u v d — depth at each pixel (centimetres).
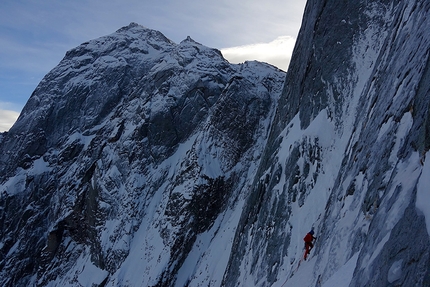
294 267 1945
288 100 3378
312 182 2370
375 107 1427
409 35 1313
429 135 720
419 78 990
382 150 1105
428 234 562
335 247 1147
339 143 2317
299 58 3319
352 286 771
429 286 509
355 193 1241
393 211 740
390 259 646
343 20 2753
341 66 2589
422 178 663
